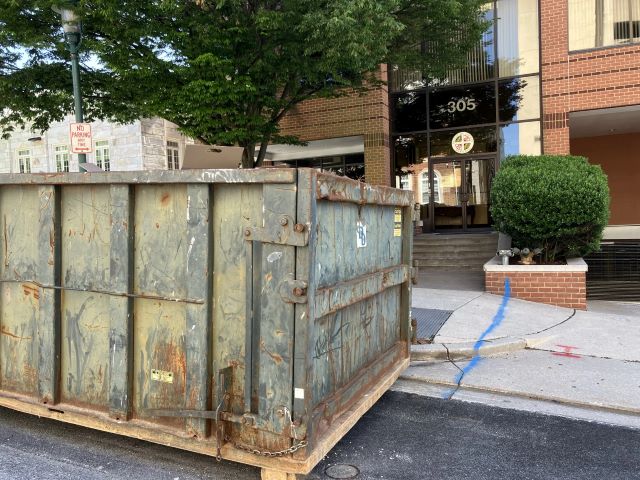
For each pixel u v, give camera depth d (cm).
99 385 340
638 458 363
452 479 334
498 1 1438
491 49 1454
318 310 292
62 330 353
